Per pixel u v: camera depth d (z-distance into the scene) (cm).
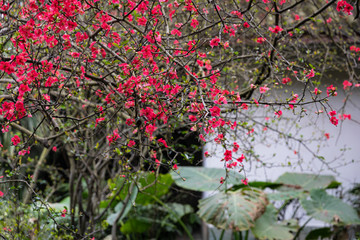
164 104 239
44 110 219
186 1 240
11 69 205
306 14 484
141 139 249
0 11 234
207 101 231
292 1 474
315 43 459
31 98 231
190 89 233
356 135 602
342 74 562
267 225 520
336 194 609
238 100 241
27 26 207
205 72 301
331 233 552
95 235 463
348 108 585
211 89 242
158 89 231
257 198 511
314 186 571
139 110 233
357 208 580
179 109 225
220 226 489
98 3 247
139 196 512
